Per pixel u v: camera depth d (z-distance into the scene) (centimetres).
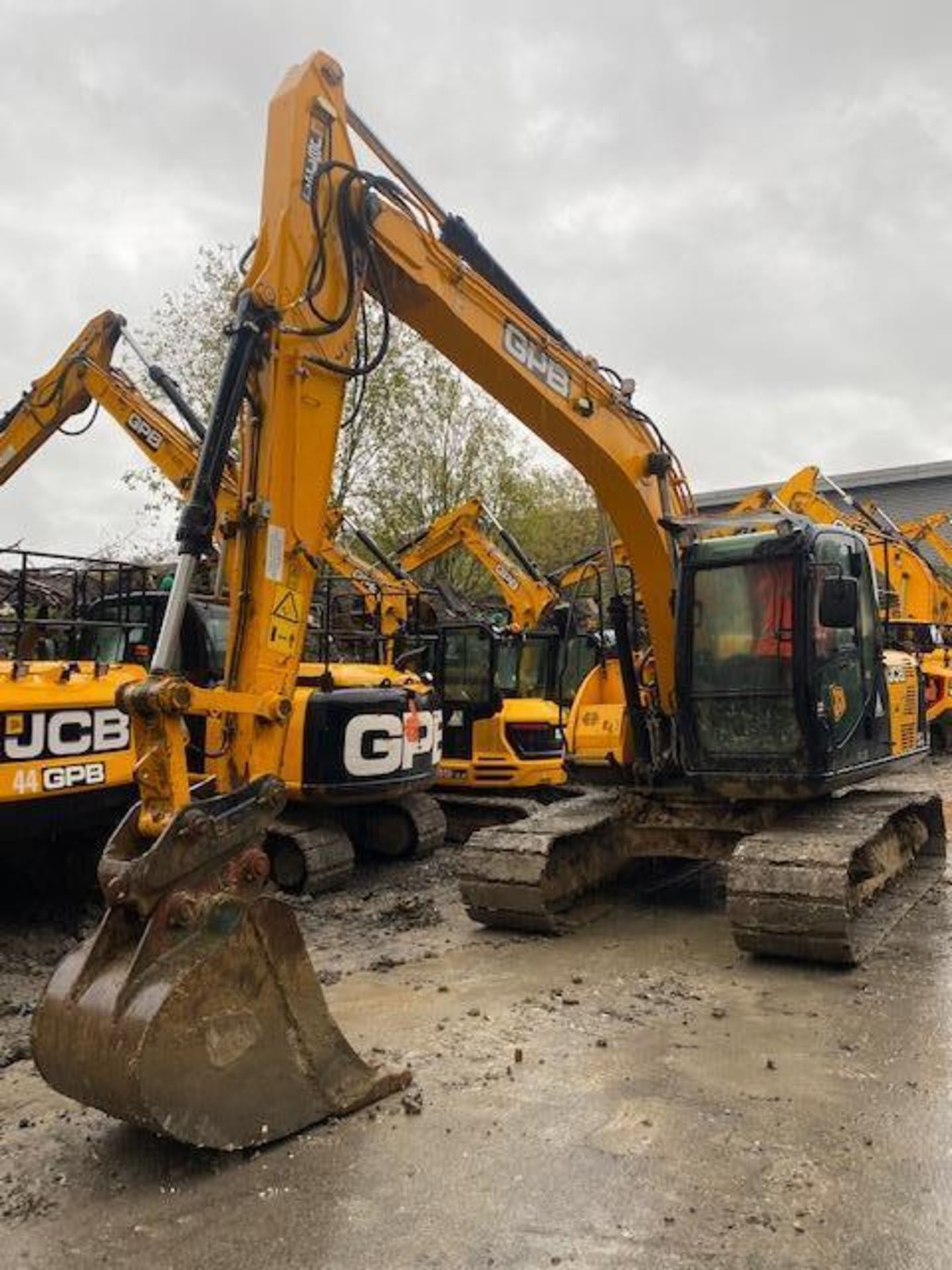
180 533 448
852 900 661
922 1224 340
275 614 500
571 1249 328
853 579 677
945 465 3672
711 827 751
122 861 397
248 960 394
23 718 623
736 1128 409
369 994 579
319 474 531
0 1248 333
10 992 598
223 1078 379
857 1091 443
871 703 755
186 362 2084
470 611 1356
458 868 722
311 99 532
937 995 568
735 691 696
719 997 569
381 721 836
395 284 591
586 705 830
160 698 404
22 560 731
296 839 803
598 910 747
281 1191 363
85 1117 422
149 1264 324
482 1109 426
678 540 739
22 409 1102
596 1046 496
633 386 732
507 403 671
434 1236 336
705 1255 324
